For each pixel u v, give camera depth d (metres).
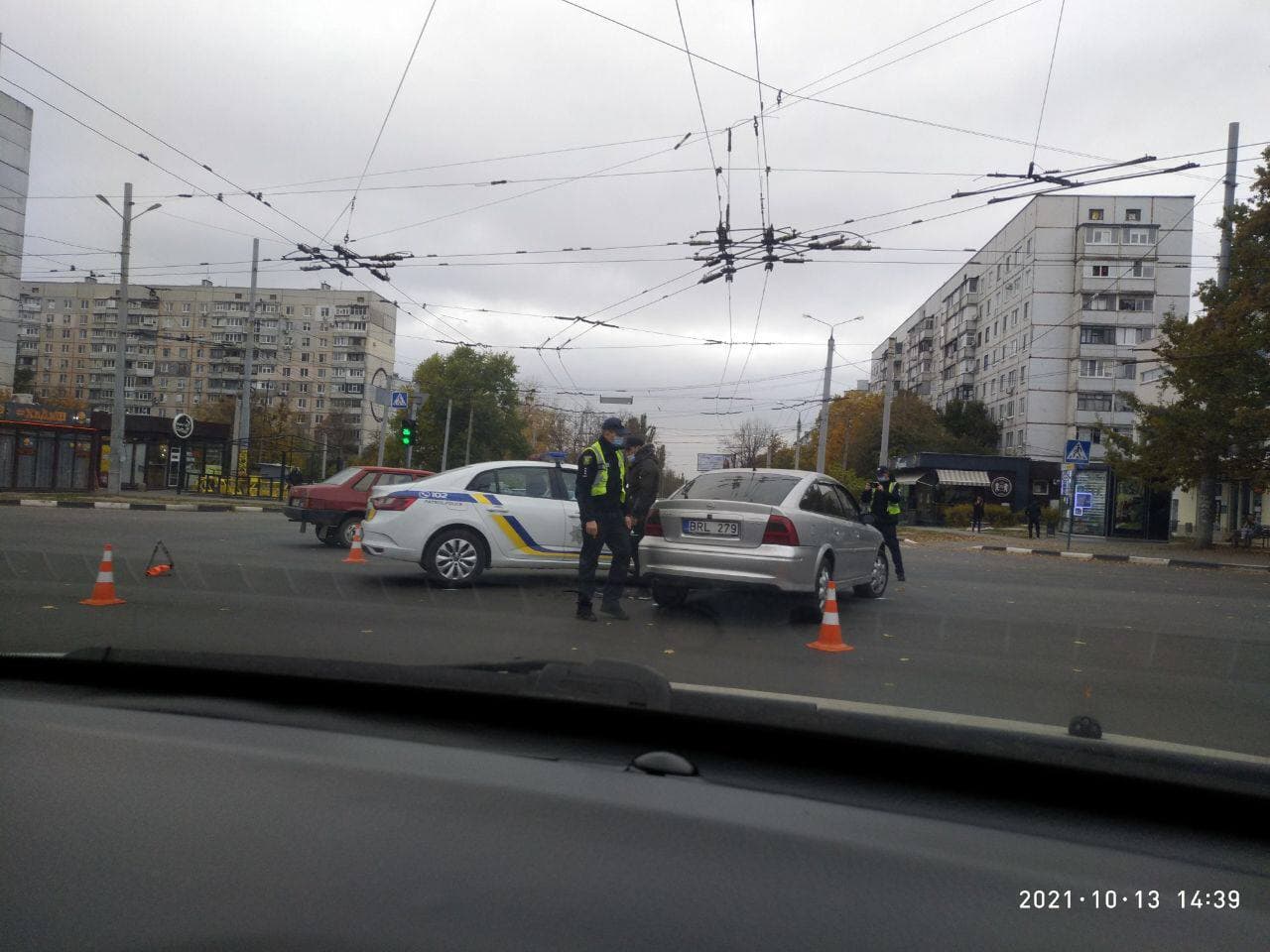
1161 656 7.70
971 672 6.63
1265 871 2.84
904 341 94.88
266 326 96.00
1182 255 58.62
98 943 2.28
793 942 2.34
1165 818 3.19
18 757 3.58
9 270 49.53
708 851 2.82
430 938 2.31
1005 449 64.88
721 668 6.34
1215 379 27.47
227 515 24.41
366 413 96.44
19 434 30.38
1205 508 28.81
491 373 65.62
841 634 8.26
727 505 8.68
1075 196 59.41
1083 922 2.50
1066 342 59.81
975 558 21.16
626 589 10.59
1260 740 4.91
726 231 15.05
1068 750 3.29
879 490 13.63
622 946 2.29
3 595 8.58
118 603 8.24
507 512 10.12
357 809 3.10
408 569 11.71
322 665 4.28
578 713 3.91
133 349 96.94
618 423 8.27
